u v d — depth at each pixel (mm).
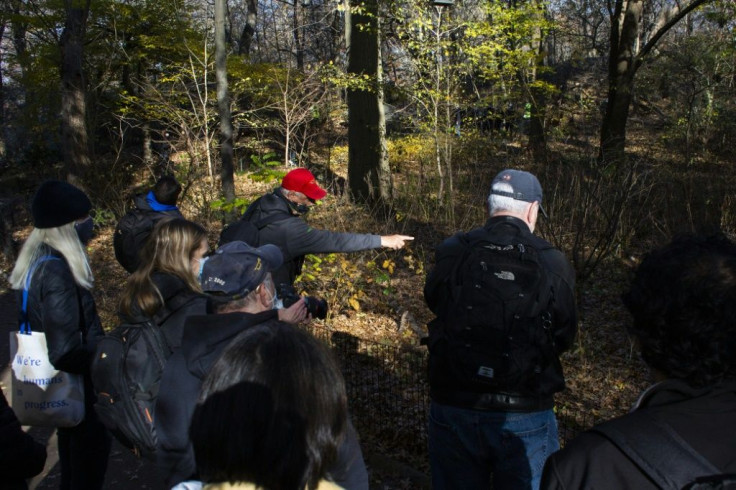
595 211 7945
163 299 2299
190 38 16141
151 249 2393
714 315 1179
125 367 2271
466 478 2414
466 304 2305
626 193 7539
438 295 2461
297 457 1194
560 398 5227
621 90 14859
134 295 2330
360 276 7176
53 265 2838
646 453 1119
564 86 20484
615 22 15328
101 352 2338
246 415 1186
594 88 21094
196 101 15523
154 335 2297
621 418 1211
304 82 15414
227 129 8766
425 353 4742
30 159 20234
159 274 2352
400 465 3828
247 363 1237
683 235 1343
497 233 2430
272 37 30250
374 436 4160
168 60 16062
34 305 2855
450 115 12023
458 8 12023
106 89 17562
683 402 1188
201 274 2096
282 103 15914
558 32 22906
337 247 3633
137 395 2254
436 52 11305
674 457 1103
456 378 2316
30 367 2863
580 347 5988
